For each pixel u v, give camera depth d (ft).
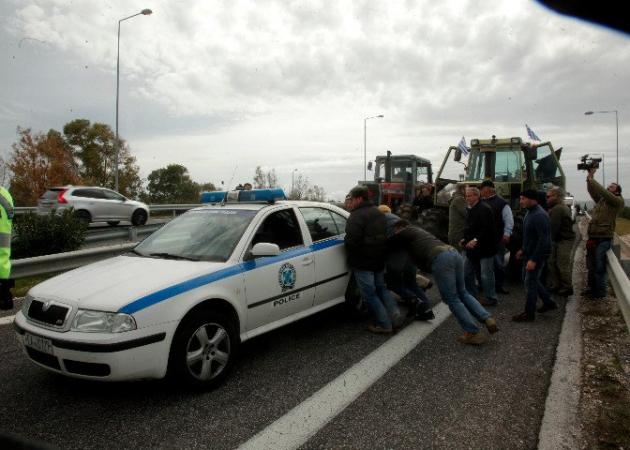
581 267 31.32
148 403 11.18
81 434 9.76
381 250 16.24
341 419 10.38
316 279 16.05
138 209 56.44
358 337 16.24
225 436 9.69
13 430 9.90
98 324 10.42
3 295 14.66
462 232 24.27
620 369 12.86
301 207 16.89
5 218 14.61
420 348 15.08
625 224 84.74
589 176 21.54
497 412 10.69
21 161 102.83
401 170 54.70
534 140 35.60
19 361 13.82
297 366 13.52
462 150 35.53
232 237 14.06
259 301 13.65
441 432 9.83
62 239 29.50
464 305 15.98
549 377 12.64
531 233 17.87
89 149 131.13
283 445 9.33
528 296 18.08
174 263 13.06
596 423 9.95
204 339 11.80
